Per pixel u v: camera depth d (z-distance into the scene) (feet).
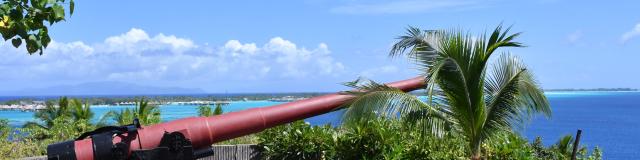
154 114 72.43
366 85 31.19
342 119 31.48
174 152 25.82
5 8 13.74
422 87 34.19
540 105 33.24
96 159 25.05
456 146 38.70
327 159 40.24
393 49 32.91
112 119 74.33
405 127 34.71
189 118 28.37
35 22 14.12
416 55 32.35
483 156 38.32
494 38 31.24
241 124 29.19
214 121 28.58
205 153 28.48
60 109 82.53
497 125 33.09
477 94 32.14
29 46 14.08
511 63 32.83
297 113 30.66
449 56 31.32
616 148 122.83
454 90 32.12
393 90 31.58
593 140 139.33
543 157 45.06
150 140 26.23
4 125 47.83
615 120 221.87
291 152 41.06
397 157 38.14
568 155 45.50
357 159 39.47
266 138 42.06
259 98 561.02
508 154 38.45
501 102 32.73
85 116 83.87
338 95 31.45
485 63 31.91
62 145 25.07
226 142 45.29
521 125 33.40
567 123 196.44
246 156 42.65
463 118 32.68
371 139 39.24
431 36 32.27
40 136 49.67
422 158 38.14
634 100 593.42
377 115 31.37
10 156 39.37
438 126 31.94
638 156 109.09
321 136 40.81
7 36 13.93
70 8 14.38
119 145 25.21
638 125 191.83
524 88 32.81
